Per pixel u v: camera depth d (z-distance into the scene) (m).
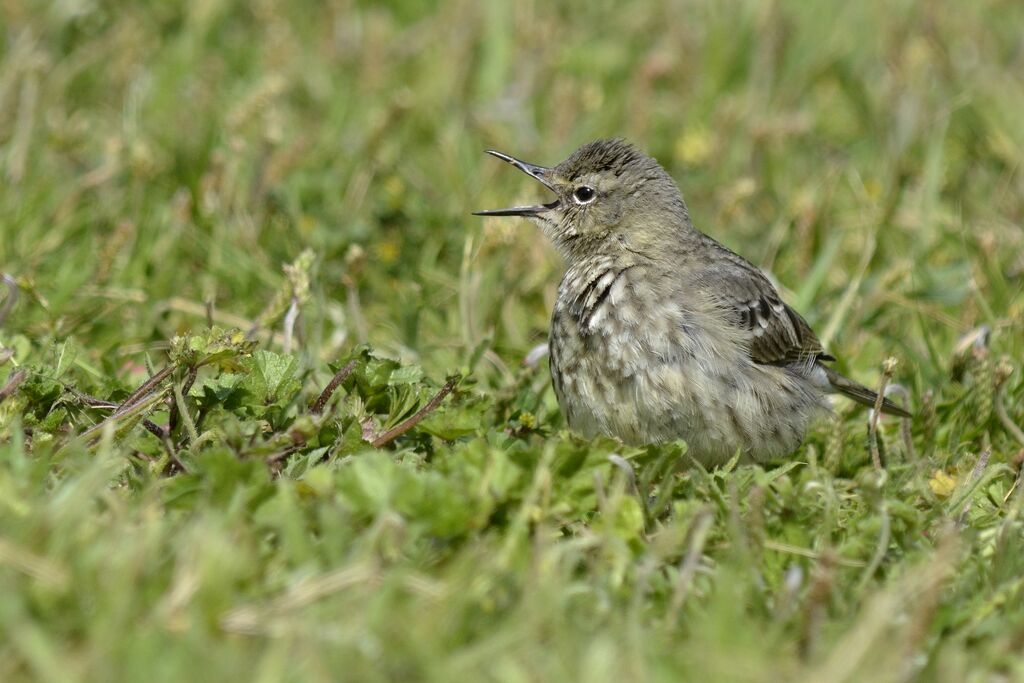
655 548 7.93
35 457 8.73
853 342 13.25
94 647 6.44
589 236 12.13
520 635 6.80
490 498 8.10
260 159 14.76
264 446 8.80
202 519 7.51
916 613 7.22
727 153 17.16
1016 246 14.84
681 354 10.73
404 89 17.11
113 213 14.17
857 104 18.61
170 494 8.02
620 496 8.28
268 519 7.82
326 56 18.62
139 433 9.27
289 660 6.53
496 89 18.70
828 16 20.66
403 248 14.06
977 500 9.65
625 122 17.92
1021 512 9.24
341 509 7.90
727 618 7.12
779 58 19.20
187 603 6.89
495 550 7.99
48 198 14.19
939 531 8.86
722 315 10.90
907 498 9.48
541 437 10.51
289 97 17.58
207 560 6.95
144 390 9.52
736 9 19.94
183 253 13.74
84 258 13.12
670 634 7.30
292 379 9.84
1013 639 7.35
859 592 7.86
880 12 20.64
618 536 8.17
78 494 7.55
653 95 18.62
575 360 10.95
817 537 8.54
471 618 7.08
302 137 15.92
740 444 10.88
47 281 12.79
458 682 6.54
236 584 7.15
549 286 13.87
